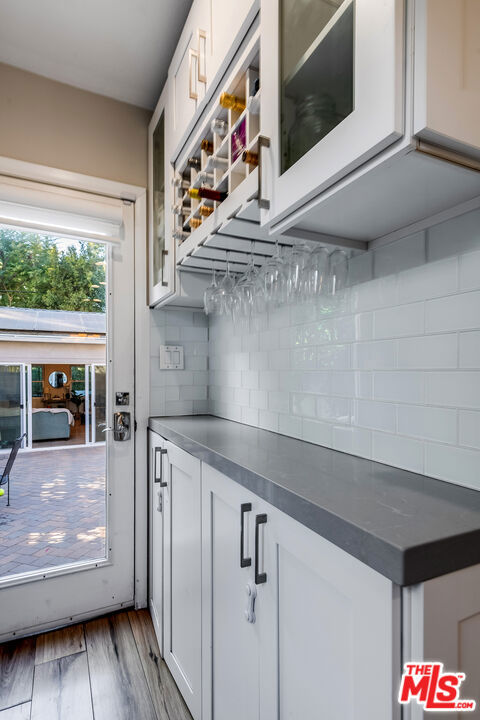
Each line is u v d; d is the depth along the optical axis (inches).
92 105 73.3
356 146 24.9
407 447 36.8
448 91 22.4
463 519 24.0
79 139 71.9
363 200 31.1
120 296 75.2
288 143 32.8
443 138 22.5
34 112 68.4
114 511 73.7
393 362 38.8
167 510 60.9
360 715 22.5
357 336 43.2
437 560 20.5
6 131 66.2
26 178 67.4
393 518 24.0
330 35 28.4
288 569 30.0
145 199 77.2
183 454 53.9
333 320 46.8
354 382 43.5
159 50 63.7
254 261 57.2
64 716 50.8
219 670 42.5
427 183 27.6
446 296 33.7
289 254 46.2
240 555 35.9
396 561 19.9
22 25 58.7
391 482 32.7
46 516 70.7
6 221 65.7
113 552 73.4
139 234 76.6
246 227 44.1
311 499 27.6
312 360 50.3
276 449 45.7
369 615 21.8
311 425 50.0
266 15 35.1
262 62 35.7
